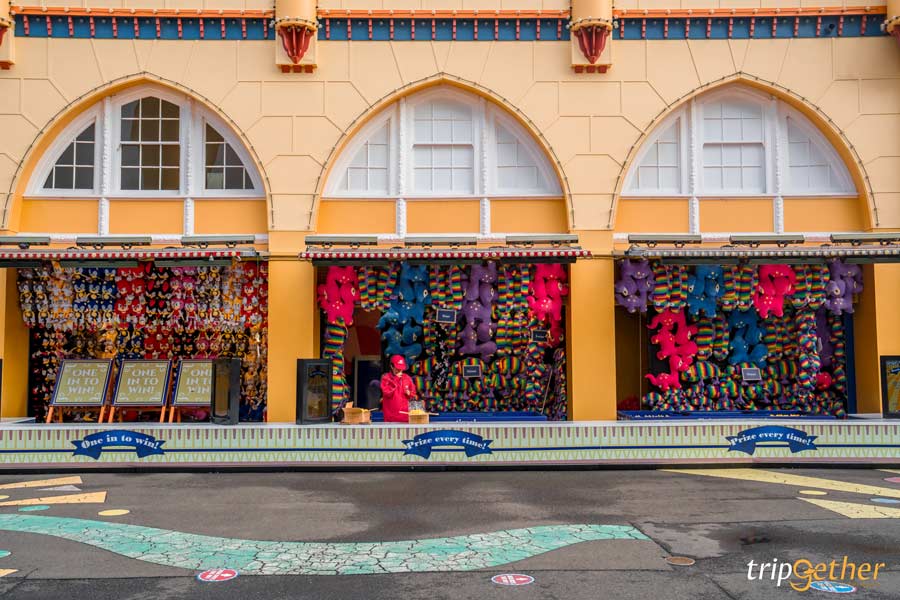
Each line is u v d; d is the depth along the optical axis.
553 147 12.72
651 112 12.75
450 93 12.99
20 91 12.50
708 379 13.05
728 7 12.72
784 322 13.14
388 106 12.96
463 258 11.74
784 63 12.78
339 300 12.38
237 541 7.16
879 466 11.21
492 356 13.05
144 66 12.57
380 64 12.70
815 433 11.52
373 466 11.10
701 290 12.44
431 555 6.68
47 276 12.24
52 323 12.34
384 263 11.84
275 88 12.63
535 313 12.50
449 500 9.02
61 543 7.07
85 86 12.54
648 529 7.54
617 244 12.84
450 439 11.27
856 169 12.77
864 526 7.64
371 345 13.66
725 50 12.79
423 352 13.20
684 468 11.25
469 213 12.91
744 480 10.28
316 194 12.54
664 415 12.79
